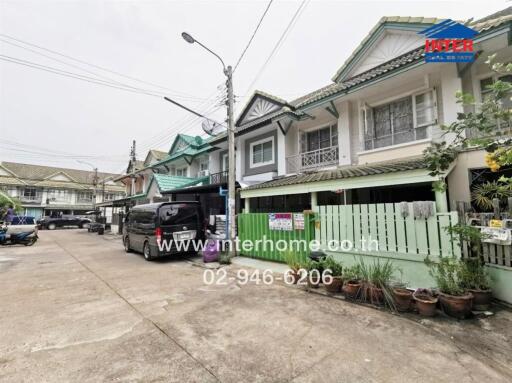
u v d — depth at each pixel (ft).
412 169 17.88
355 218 18.98
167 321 12.76
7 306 15.16
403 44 27.35
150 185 59.31
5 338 11.18
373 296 14.15
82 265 27.55
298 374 8.38
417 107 24.97
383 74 23.57
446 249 14.56
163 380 8.20
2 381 8.22
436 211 15.97
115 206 82.33
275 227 25.72
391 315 12.87
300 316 13.07
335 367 8.71
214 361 9.22
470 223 15.17
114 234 69.41
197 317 13.19
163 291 17.76
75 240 54.85
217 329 11.78
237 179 44.39
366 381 7.97
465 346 9.81
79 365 9.07
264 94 41.93
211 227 39.04
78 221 101.55
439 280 13.29
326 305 14.58
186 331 11.64
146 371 8.68
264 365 8.93
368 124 28.27
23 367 8.99
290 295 16.48
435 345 9.94
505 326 11.23
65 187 125.08
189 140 64.34
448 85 22.08
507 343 9.95
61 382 8.16
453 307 11.98
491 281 13.67
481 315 12.24
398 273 16.39
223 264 26.37
